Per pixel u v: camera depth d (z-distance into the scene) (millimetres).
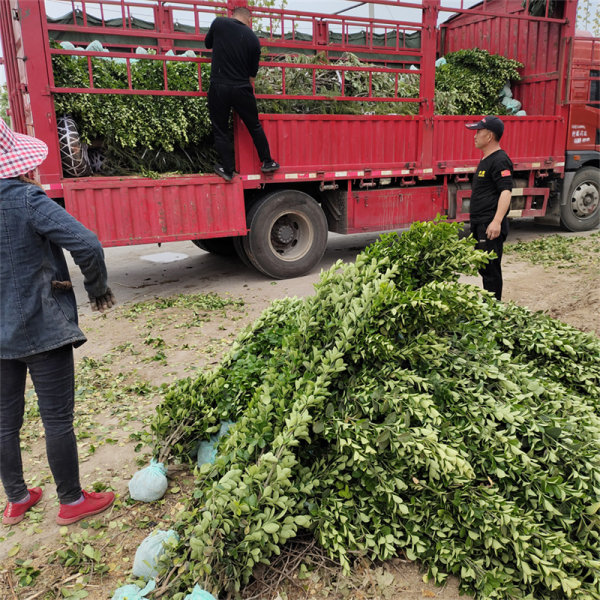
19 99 6648
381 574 2455
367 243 10836
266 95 7000
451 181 9141
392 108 8273
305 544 2617
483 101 9586
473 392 2869
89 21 8125
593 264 7875
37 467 3502
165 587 2281
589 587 2279
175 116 6602
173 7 6742
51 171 5977
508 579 2311
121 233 6418
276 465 2391
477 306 2900
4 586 2527
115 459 3516
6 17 6656
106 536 2820
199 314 6465
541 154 9805
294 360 2863
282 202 7551
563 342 3551
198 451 3271
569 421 2754
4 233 2475
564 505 2475
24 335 2562
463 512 2432
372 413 2684
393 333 2895
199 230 6891
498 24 10328
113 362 5148
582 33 9984
